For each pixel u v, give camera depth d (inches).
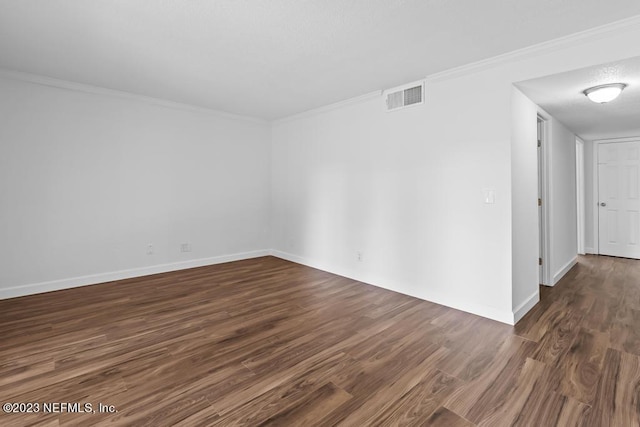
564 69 96.7
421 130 133.0
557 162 159.0
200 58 114.0
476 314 117.6
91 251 153.5
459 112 120.5
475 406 67.4
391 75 128.3
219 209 197.8
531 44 99.7
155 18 87.4
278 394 71.2
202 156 188.5
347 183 167.2
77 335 99.6
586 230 222.4
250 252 214.1
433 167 129.3
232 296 137.3
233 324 108.4
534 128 128.3
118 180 159.9
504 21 86.4
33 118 136.8
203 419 63.2
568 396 70.2
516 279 113.0
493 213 112.5
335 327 106.2
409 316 115.7
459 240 122.1
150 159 169.6
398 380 76.5
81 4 80.7
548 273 150.2
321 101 167.6
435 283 130.4
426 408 66.7
